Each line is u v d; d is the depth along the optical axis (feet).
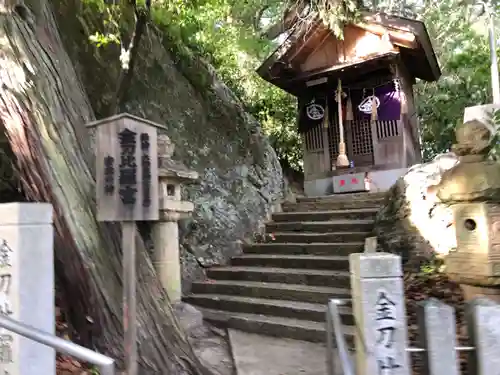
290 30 34.96
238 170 29.58
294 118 43.29
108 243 12.00
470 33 42.06
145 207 10.82
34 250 9.29
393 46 31.73
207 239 25.18
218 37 34.88
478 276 9.36
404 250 19.67
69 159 12.00
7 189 17.40
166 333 11.83
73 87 13.51
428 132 44.86
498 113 11.73
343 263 21.13
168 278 17.92
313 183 37.14
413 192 19.66
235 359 14.87
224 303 20.57
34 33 12.96
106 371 6.73
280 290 20.12
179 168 18.54
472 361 7.03
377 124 34.55
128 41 26.35
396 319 7.32
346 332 15.72
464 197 9.59
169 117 27.02
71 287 11.61
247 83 42.19
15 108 11.62
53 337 7.15
